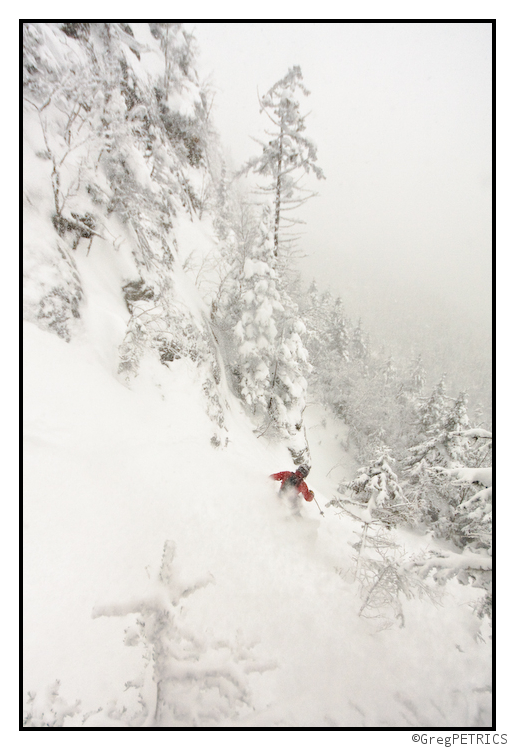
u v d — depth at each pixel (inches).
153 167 430.0
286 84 387.2
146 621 102.5
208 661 102.7
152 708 95.3
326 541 185.3
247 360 448.1
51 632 100.7
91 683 94.6
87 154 317.7
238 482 227.5
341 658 118.4
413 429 811.4
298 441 499.8
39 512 133.7
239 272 447.5
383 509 157.5
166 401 272.1
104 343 253.9
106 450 186.4
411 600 153.2
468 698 112.4
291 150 410.0
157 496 177.6
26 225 230.4
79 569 121.8
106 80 367.9
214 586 136.5
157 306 322.0
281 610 132.6
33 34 285.1
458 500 347.6
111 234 319.0
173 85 671.1
